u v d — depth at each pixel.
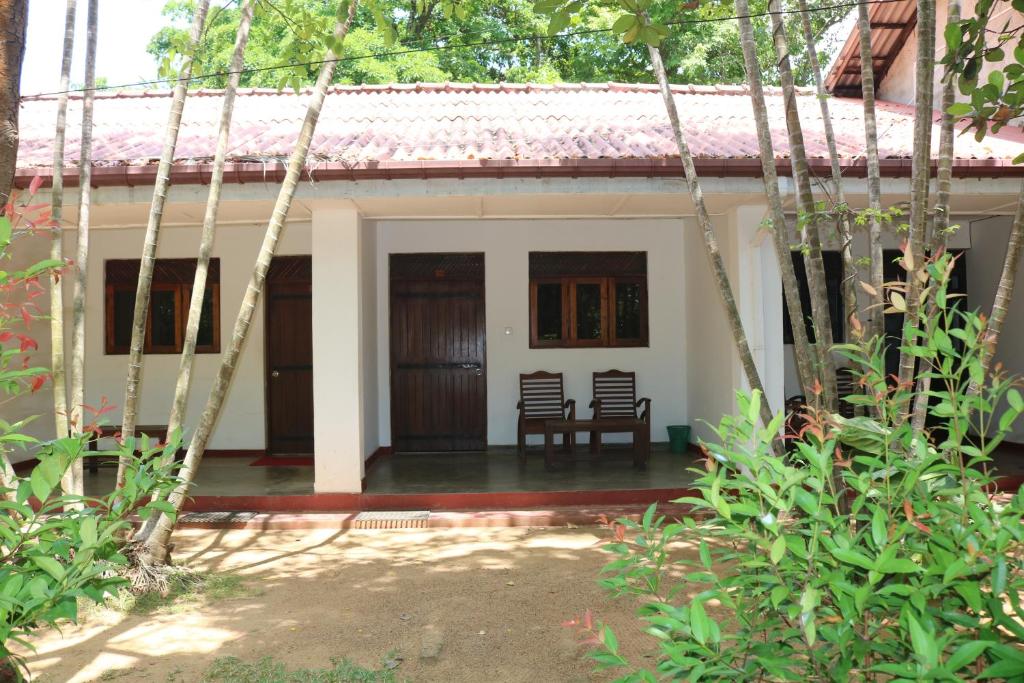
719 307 9.63
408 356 11.52
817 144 8.30
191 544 7.30
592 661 4.46
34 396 10.27
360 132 8.98
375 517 7.98
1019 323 10.79
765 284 8.59
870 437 2.47
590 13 17.97
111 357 11.05
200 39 6.16
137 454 9.42
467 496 8.31
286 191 6.05
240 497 8.32
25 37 3.30
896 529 2.21
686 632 2.16
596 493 8.36
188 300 11.11
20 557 2.44
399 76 17.23
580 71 19.36
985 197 7.81
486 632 4.95
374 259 10.96
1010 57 8.57
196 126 9.45
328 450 8.30
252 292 6.03
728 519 2.17
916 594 1.99
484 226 11.54
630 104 10.81
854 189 7.54
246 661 4.48
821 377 3.99
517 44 19.84
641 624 5.04
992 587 2.04
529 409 11.35
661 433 11.64
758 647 2.29
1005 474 8.62
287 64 6.01
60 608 2.23
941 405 2.35
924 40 3.96
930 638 1.81
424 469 9.92
